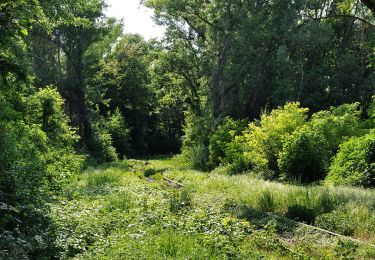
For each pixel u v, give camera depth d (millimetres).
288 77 41469
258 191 16016
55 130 21359
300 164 21859
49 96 21125
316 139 22234
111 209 13164
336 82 41688
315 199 13984
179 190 19578
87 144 45000
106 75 62406
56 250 8523
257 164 25609
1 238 7320
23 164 11820
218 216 11961
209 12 41406
